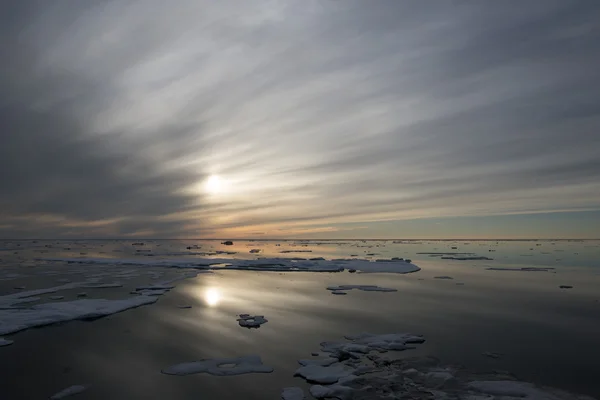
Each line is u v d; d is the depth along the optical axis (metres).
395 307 16.53
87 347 11.09
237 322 13.97
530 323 13.66
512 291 20.77
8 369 9.40
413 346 11.03
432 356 10.16
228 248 80.44
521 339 11.69
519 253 57.22
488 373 8.96
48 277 26.84
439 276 27.88
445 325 13.44
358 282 24.64
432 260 43.56
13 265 36.38
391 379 8.52
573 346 11.00
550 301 17.88
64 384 8.48
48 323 13.66
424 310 15.92
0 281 24.75
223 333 12.51
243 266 34.44
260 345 11.24
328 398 7.63
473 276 27.78
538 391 7.84
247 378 8.78
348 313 15.38
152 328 13.17
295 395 7.79
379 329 12.91
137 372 9.17
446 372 8.96
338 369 9.16
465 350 10.66
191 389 8.18
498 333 12.37
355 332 12.57
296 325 13.51
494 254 54.88
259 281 25.19
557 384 8.28
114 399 7.70
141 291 20.69
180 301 18.06
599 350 10.65
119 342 11.57
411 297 19.02
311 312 15.59
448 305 16.98
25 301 17.86
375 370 9.12
